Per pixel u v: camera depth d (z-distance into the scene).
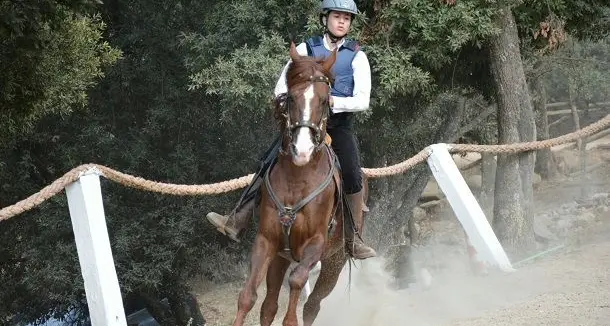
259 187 6.01
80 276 16.34
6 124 12.17
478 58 15.20
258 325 12.20
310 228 5.64
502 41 13.13
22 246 17.56
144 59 17.27
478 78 16.30
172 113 16.89
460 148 11.09
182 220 16.69
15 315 18.94
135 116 17.88
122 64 16.98
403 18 12.86
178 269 18.09
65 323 19.38
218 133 17.66
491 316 7.72
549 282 9.06
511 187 12.77
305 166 5.62
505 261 10.48
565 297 8.01
